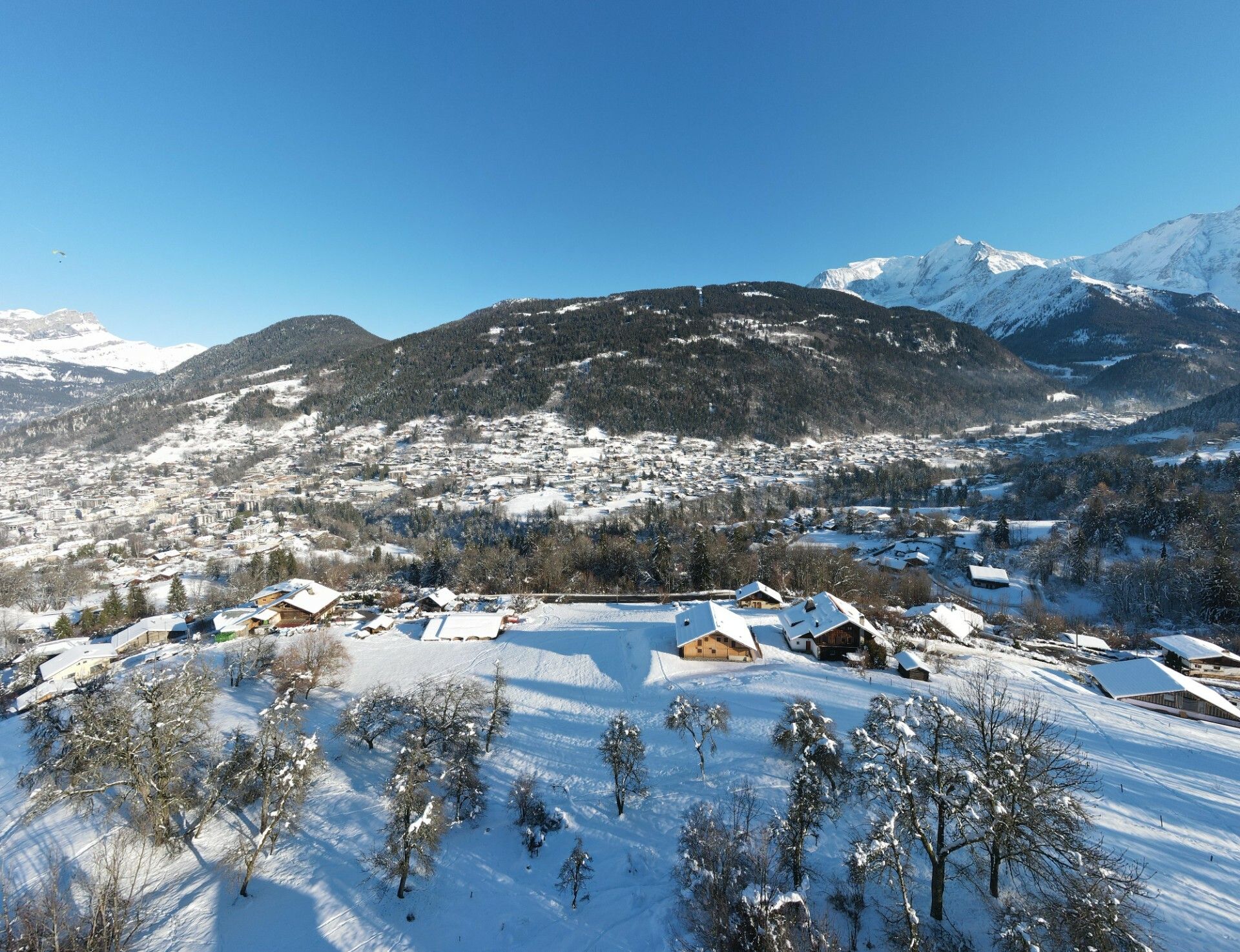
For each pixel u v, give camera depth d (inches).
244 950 1072.2
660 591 3629.4
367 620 3169.3
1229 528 3521.2
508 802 1498.5
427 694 1756.9
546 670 2369.6
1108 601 3363.7
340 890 1222.9
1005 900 908.0
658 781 1534.2
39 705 1828.2
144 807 1360.7
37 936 976.3
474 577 3927.2
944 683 2066.9
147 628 3083.2
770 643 2586.1
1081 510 4448.8
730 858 1032.8
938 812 962.7
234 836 1390.3
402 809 1248.2
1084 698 1973.4
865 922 939.3
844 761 1198.9
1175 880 1003.3
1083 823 1066.1
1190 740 1616.6
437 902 1183.6
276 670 2225.6
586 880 1197.7
